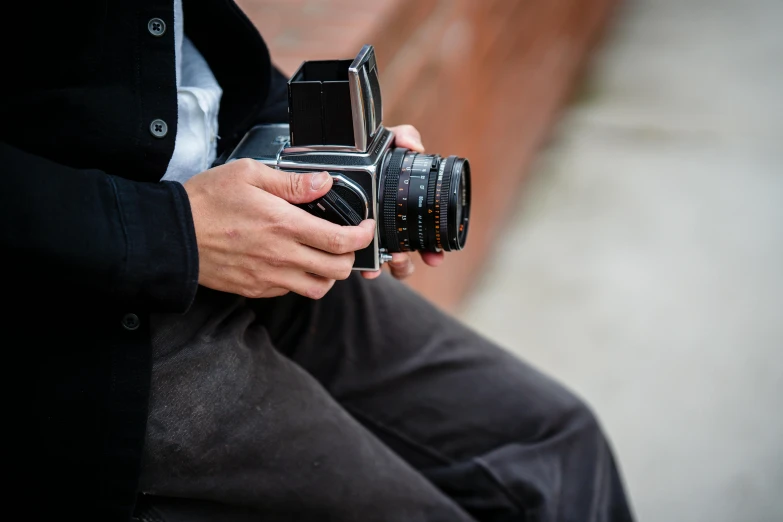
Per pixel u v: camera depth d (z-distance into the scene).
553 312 2.45
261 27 1.50
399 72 1.61
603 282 2.57
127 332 0.76
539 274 2.61
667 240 2.75
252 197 0.76
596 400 2.14
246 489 0.87
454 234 0.91
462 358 1.11
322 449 0.90
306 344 1.05
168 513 0.86
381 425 1.11
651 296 2.51
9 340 0.74
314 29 1.48
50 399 0.74
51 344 0.74
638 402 2.13
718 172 3.08
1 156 0.66
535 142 3.11
